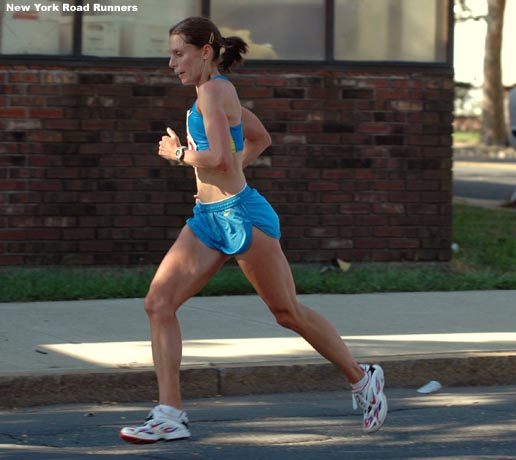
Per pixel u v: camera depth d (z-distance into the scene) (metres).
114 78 30.69
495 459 16.39
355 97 31.86
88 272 30.61
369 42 32.22
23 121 30.31
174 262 16.33
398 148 32.12
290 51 31.94
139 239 31.09
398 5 32.34
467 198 54.41
